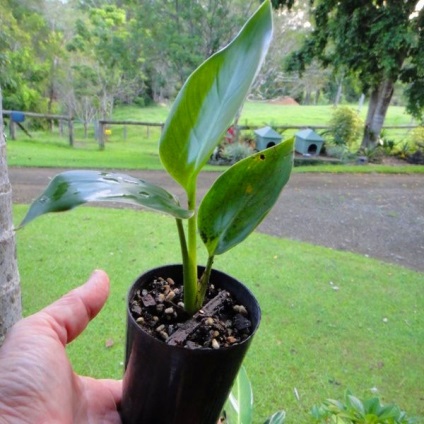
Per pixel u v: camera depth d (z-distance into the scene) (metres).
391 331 2.28
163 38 8.27
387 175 6.93
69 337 0.78
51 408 0.67
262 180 0.56
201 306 0.62
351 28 6.70
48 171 5.62
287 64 8.12
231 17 8.01
